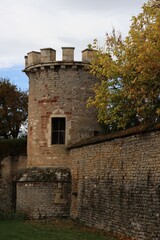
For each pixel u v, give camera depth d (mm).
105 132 29344
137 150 17906
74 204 25141
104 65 22859
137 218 17562
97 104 23500
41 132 27469
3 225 22953
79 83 27500
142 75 19656
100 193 21422
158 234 15922
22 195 26562
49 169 26766
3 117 47688
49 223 23766
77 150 25156
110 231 20031
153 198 16406
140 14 21344
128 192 18453
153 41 19547
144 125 17578
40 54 28406
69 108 27234
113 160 20141
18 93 48938
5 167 31062
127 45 21938
